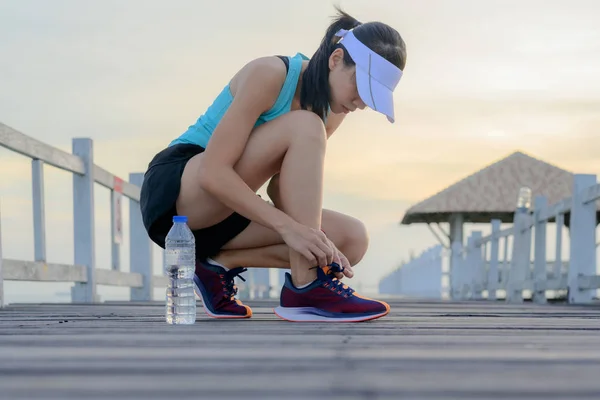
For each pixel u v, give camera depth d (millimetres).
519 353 1703
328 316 2758
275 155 2729
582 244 7988
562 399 1132
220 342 1939
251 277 13531
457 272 15141
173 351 1730
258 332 2242
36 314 3678
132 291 7992
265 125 2756
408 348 1805
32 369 1441
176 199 2859
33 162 5414
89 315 3533
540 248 9367
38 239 5445
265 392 1188
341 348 1804
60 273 5824
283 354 1665
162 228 2926
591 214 7984
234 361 1551
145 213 2945
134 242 8023
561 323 2934
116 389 1221
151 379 1325
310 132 2670
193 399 1136
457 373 1396
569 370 1440
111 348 1807
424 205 22531
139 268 7996
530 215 10039
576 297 7973
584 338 2123
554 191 22406
